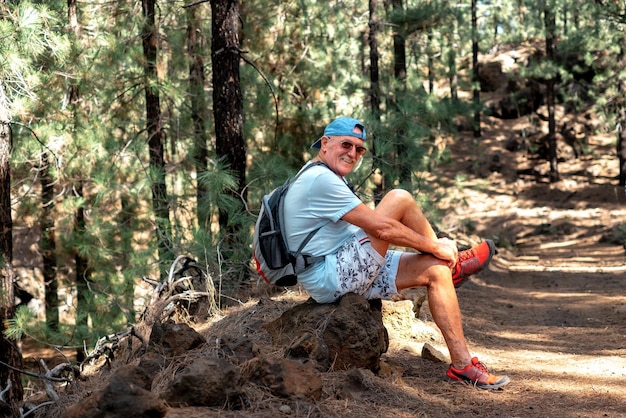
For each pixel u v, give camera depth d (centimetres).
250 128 1031
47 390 475
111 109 1055
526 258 1992
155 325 436
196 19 1091
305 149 1139
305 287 441
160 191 959
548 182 2995
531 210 2719
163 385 384
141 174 1008
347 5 1599
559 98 3472
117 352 596
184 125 1080
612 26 2253
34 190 1180
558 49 2633
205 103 1083
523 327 817
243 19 1110
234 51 813
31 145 934
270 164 857
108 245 971
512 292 1232
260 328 504
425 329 586
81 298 1102
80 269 1135
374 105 1296
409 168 1055
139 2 1098
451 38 1661
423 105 1156
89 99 1007
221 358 371
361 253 422
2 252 750
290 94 1184
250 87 1107
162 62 1051
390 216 422
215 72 819
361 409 372
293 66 1169
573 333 766
